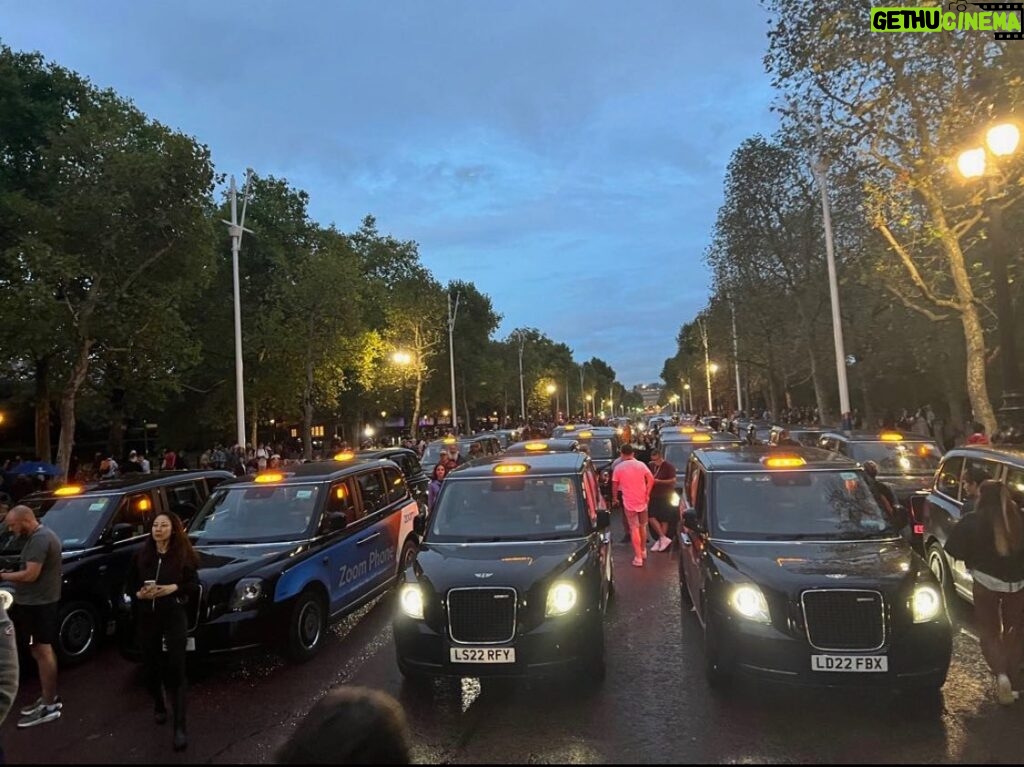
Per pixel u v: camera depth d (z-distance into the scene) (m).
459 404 57.91
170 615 5.40
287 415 38.38
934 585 5.28
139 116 20.67
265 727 5.46
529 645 5.54
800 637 5.12
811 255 29.80
